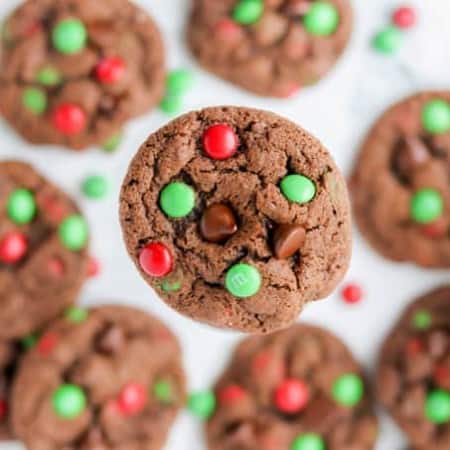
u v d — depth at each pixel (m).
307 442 0.52
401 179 0.52
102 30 0.51
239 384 0.53
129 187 0.36
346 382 0.52
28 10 0.51
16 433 0.51
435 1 0.53
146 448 0.51
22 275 0.51
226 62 0.52
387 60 0.53
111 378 0.50
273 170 0.36
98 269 0.52
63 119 0.51
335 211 0.36
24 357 0.51
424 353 0.52
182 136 0.36
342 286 0.53
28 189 0.51
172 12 0.52
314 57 0.52
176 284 0.36
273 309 0.36
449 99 0.53
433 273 0.53
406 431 0.52
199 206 0.36
